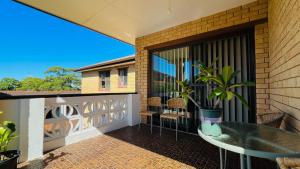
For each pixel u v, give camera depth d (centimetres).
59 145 278
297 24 140
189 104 363
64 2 282
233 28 304
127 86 768
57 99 277
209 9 311
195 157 238
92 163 221
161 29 408
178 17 343
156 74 438
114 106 393
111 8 304
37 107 240
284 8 177
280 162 82
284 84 183
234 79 313
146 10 314
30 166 211
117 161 226
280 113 189
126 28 400
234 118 314
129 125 427
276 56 218
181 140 312
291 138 131
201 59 356
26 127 228
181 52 391
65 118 289
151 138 324
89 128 332
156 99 405
